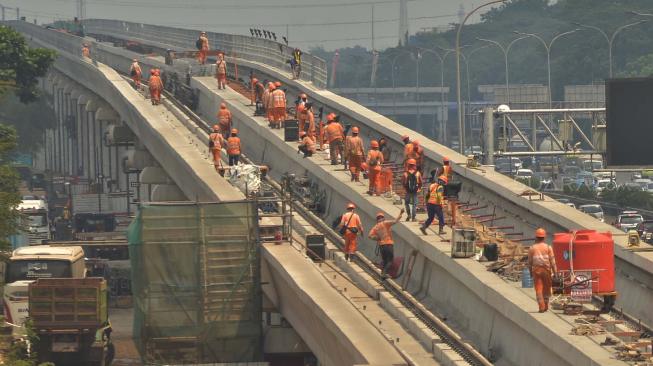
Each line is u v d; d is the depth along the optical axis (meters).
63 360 143.00
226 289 134.12
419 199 141.88
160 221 133.88
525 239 126.25
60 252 154.88
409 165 132.75
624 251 111.31
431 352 104.94
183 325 133.50
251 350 133.88
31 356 121.56
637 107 137.62
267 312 138.50
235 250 134.50
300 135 176.88
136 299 135.00
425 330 108.69
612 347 87.19
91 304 141.62
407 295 120.69
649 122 137.38
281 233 140.50
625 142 138.00
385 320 115.44
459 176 148.00
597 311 97.88
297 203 162.12
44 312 141.38
